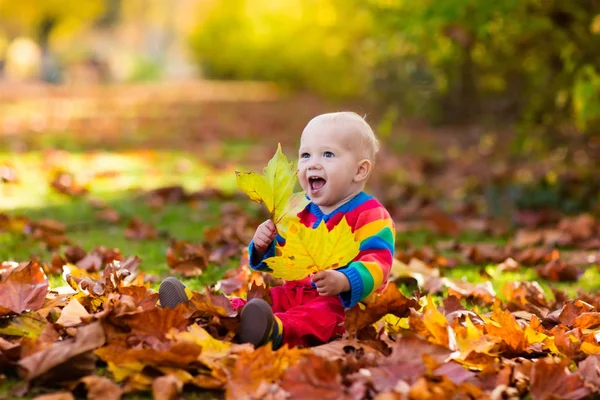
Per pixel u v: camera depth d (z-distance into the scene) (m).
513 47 8.87
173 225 7.47
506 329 3.54
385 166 12.23
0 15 46.59
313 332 3.52
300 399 2.83
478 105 17.81
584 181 8.67
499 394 2.90
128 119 21.55
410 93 18.59
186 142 16.06
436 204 8.92
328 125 3.78
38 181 9.97
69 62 49.91
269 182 3.50
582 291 5.01
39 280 4.00
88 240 6.60
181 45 70.94
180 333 3.24
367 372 3.03
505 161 11.80
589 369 3.23
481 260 6.19
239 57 46.38
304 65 33.69
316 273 3.39
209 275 5.37
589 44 8.33
